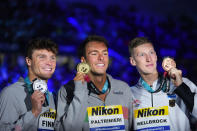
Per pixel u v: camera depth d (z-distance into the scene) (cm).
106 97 288
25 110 270
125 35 2322
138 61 304
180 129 288
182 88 284
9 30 2059
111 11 2547
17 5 2291
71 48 1859
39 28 2200
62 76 1344
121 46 2091
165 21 2462
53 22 2284
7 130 254
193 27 2350
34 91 264
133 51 309
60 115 278
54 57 293
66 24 2312
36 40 290
